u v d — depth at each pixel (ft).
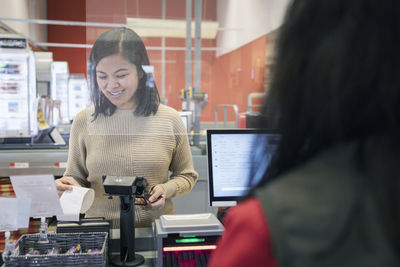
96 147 5.49
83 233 4.19
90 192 4.60
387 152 1.05
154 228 4.37
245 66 5.06
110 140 5.45
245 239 1.13
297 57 1.18
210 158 5.25
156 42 5.00
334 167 1.12
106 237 4.15
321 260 1.01
